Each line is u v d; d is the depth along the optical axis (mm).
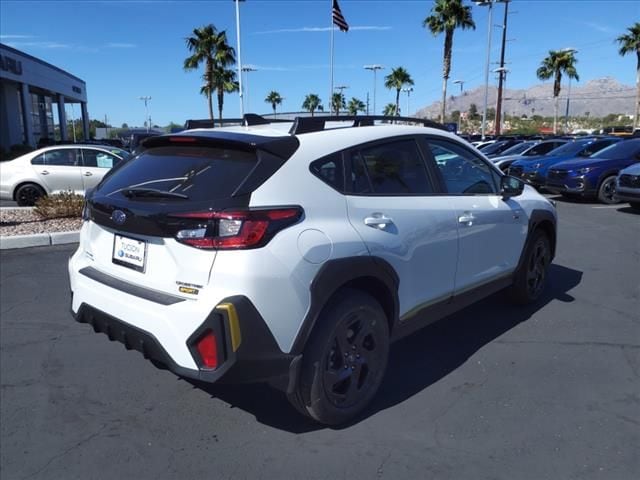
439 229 3613
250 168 2803
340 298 2980
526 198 4863
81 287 3252
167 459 2877
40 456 2908
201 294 2641
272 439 3045
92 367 3963
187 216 2670
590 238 8445
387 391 3562
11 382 3734
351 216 3053
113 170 3568
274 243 2646
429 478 2691
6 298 5480
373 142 3381
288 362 2732
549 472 2717
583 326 4664
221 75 41844
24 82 36719
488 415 3258
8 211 10688
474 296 4184
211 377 2586
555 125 51688
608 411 3287
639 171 10781
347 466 2795
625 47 41938
